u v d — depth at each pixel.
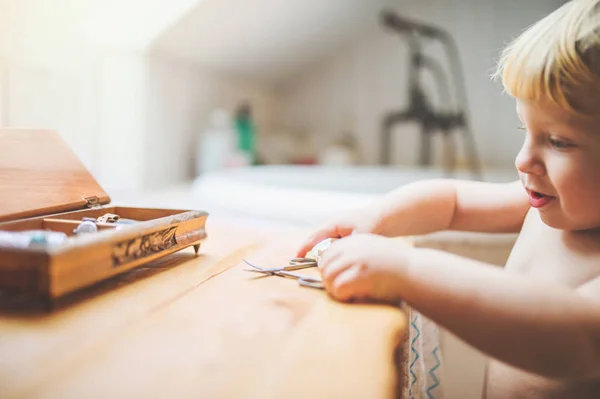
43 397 0.22
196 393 0.23
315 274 0.44
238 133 1.80
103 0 1.11
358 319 0.33
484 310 0.35
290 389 0.24
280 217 0.95
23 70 1.00
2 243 0.34
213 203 1.10
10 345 0.28
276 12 1.62
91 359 0.26
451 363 0.77
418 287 0.37
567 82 0.39
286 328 0.32
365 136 2.32
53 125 1.12
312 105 2.36
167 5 1.26
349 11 1.95
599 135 0.40
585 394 0.46
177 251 0.48
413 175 1.90
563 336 0.35
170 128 1.56
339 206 0.92
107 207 0.52
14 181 0.45
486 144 2.20
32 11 0.96
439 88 2.23
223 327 0.31
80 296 0.36
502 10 2.12
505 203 0.63
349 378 0.25
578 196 0.42
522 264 0.57
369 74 2.29
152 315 0.33
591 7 0.40
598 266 0.47
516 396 0.51
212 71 1.78
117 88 1.34
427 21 2.23
